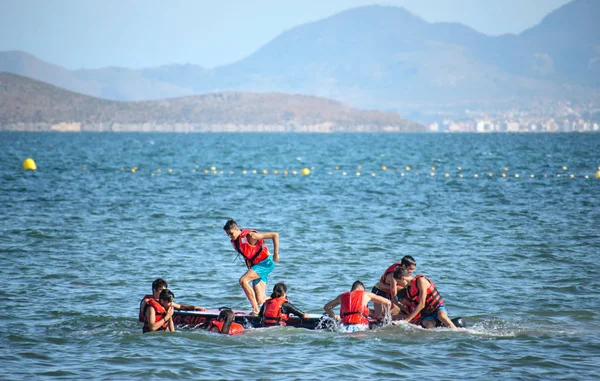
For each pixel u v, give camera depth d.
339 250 78.88
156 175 192.38
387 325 50.88
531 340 47.25
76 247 79.50
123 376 39.44
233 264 71.69
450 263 71.62
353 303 51.06
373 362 42.59
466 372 40.53
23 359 42.38
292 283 64.06
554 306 55.88
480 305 56.53
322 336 48.91
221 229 93.50
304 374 40.25
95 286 62.06
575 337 47.91
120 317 52.81
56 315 52.81
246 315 52.22
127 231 90.88
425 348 45.62
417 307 51.25
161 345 46.00
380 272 68.38
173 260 73.19
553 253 75.81
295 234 89.38
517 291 60.53
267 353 44.59
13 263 70.44
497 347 45.69
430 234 88.75
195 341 47.19
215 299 58.84
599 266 69.38
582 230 90.31
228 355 44.03
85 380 38.62
